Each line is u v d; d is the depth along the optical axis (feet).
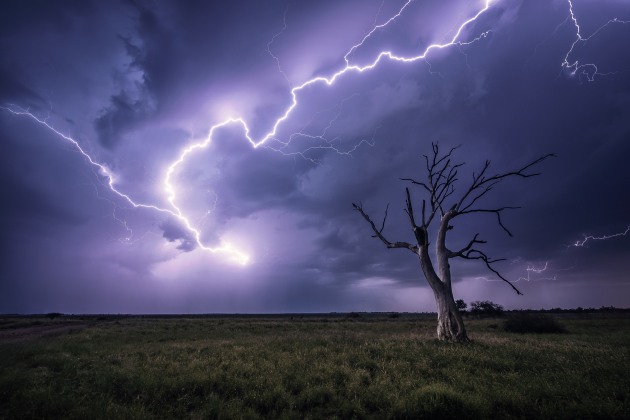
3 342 59.47
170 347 48.01
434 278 56.85
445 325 54.08
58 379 27.17
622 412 19.42
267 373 29.45
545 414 19.70
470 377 27.53
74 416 19.39
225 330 93.45
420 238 59.72
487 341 51.29
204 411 21.07
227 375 28.53
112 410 20.15
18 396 22.41
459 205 57.77
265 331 90.38
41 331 99.09
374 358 36.14
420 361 33.88
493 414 20.26
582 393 22.56
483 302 166.30
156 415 20.52
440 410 19.60
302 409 22.08
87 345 51.55
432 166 61.26
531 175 54.95
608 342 52.34
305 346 45.68
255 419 20.21
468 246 56.95
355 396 22.54
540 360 34.04
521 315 87.15
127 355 41.19
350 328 101.19
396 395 22.59
